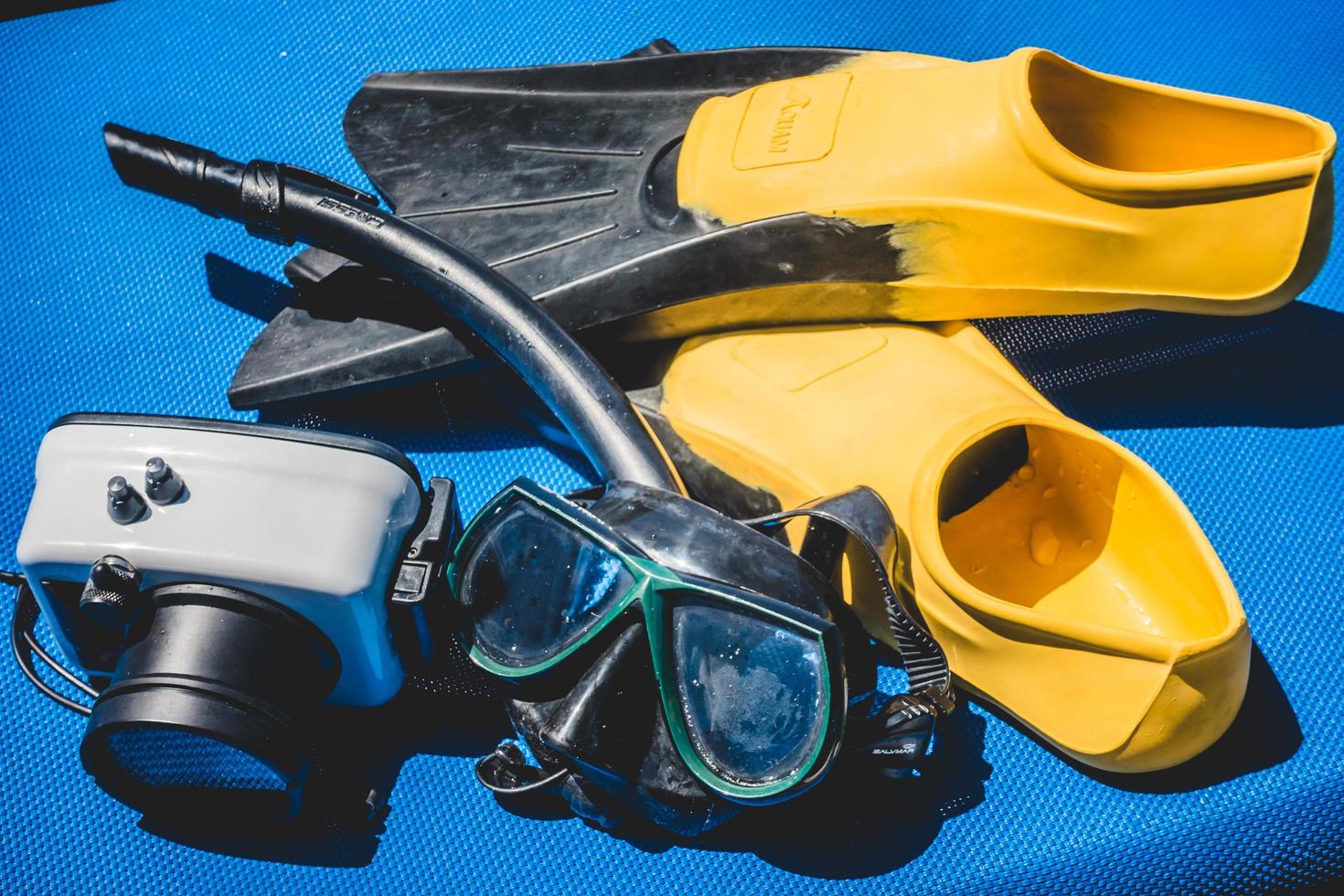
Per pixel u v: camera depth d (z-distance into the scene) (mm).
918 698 1114
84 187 1739
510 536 1163
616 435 1242
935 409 1212
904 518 1170
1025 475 1340
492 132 1604
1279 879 1230
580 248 1421
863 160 1307
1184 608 1187
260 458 1110
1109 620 1228
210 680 1078
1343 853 1231
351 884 1205
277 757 1094
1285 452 1444
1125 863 1206
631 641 1085
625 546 1087
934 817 1229
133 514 1087
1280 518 1400
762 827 1227
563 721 1066
